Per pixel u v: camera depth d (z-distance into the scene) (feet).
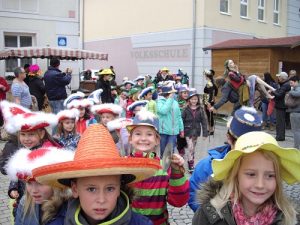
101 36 79.36
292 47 43.29
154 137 10.82
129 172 5.54
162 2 63.87
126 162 5.47
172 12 62.08
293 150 6.26
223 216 6.54
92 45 82.23
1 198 18.86
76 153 5.87
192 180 9.28
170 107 23.18
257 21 67.31
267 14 69.67
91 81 55.62
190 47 59.26
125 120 15.31
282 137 35.91
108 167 5.36
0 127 29.50
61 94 33.71
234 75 27.43
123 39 73.41
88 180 5.82
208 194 6.89
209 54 57.41
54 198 6.70
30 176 7.56
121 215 6.04
